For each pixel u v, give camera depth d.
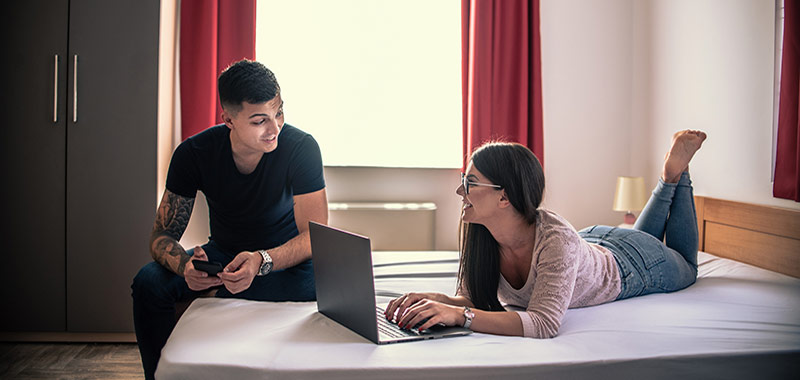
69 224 3.13
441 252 3.01
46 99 3.09
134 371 2.75
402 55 4.01
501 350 1.48
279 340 1.55
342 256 1.60
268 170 2.10
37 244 3.13
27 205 3.12
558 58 3.93
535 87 3.80
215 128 2.19
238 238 2.23
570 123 3.96
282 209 2.20
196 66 3.58
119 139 3.13
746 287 2.24
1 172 3.10
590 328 1.69
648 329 1.68
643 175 3.85
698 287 2.28
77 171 3.12
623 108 3.97
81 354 2.98
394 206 3.82
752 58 2.83
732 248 2.89
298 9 3.93
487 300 1.90
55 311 3.15
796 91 2.50
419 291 2.25
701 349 1.53
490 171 1.72
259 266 1.88
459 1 4.03
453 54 4.04
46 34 3.08
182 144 2.16
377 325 1.57
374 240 3.84
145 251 3.16
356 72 3.99
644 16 3.81
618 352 1.49
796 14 2.48
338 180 3.97
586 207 4.00
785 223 2.53
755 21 2.81
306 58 3.96
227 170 2.11
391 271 2.56
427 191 4.02
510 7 3.77
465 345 1.52
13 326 3.14
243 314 1.77
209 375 1.39
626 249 2.14
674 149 2.34
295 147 2.12
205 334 1.59
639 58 3.87
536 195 1.74
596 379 1.44
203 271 1.80
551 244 1.70
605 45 3.94
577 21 3.92
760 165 2.79
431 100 4.04
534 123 3.81
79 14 3.09
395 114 4.03
